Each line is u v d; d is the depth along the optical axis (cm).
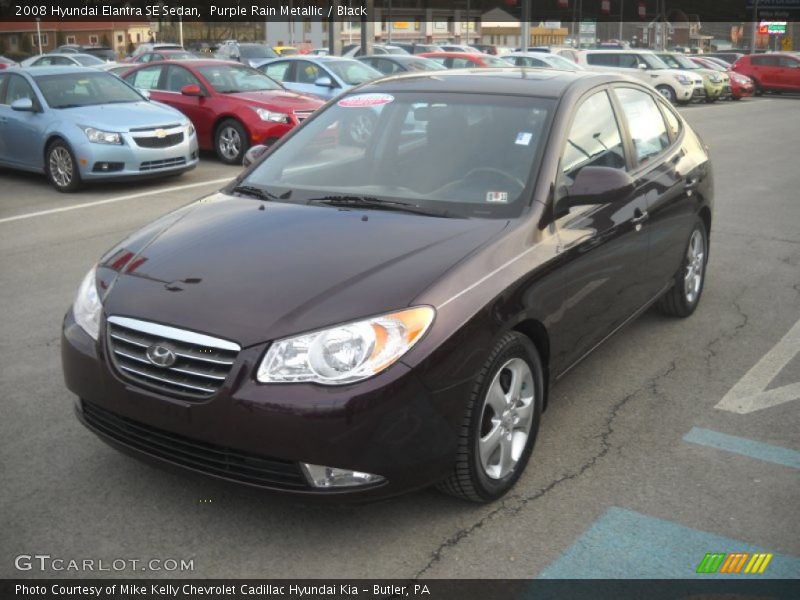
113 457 378
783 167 1308
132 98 1159
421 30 8106
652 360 500
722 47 7719
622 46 5003
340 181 414
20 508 336
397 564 303
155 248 356
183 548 312
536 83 443
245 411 290
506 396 341
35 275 680
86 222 884
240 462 300
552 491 352
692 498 347
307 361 290
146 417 308
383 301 303
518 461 352
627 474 366
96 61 3142
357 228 359
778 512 337
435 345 300
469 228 356
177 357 303
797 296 630
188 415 298
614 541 317
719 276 684
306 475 292
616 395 449
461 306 312
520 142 400
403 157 414
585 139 424
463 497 333
